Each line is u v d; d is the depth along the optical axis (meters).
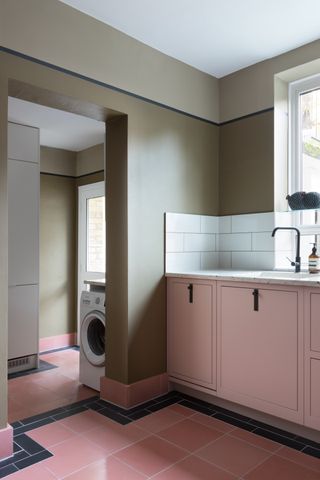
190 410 2.62
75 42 2.36
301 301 2.15
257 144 3.06
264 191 3.01
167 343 2.91
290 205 2.79
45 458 2.05
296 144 3.06
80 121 3.67
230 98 3.25
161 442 2.21
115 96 2.57
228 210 3.27
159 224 2.86
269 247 2.97
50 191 4.58
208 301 2.63
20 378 3.40
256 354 2.36
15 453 2.10
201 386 2.67
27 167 3.77
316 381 2.09
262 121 3.03
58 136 4.16
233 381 2.48
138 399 2.72
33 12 2.18
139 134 2.72
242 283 2.43
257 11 2.42
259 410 2.35
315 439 2.20
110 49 2.55
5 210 2.06
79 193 4.74
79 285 4.70
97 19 2.48
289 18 2.49
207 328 2.63
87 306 3.15
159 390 2.85
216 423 2.44
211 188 3.27
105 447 2.16
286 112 3.08
